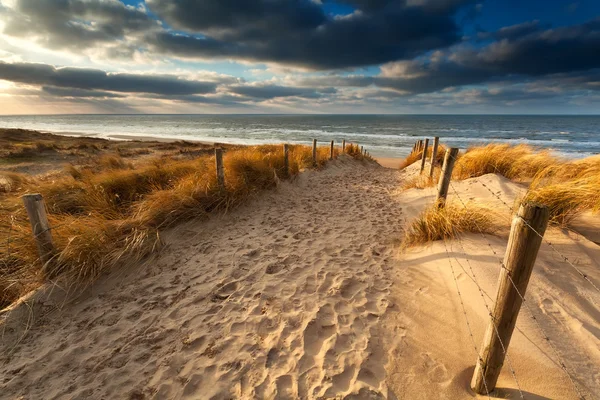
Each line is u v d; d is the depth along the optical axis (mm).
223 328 2803
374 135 46844
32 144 17812
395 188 9102
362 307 3055
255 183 6914
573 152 26234
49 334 2766
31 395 2178
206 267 3926
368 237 4867
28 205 3111
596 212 3830
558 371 2016
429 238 4199
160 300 3244
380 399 2059
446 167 4465
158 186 6172
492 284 2891
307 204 6973
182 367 2391
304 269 3852
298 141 37688
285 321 2871
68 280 3277
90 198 5270
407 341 2562
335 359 2414
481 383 1977
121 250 3801
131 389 2209
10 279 3244
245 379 2266
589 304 2539
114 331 2791
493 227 4023
